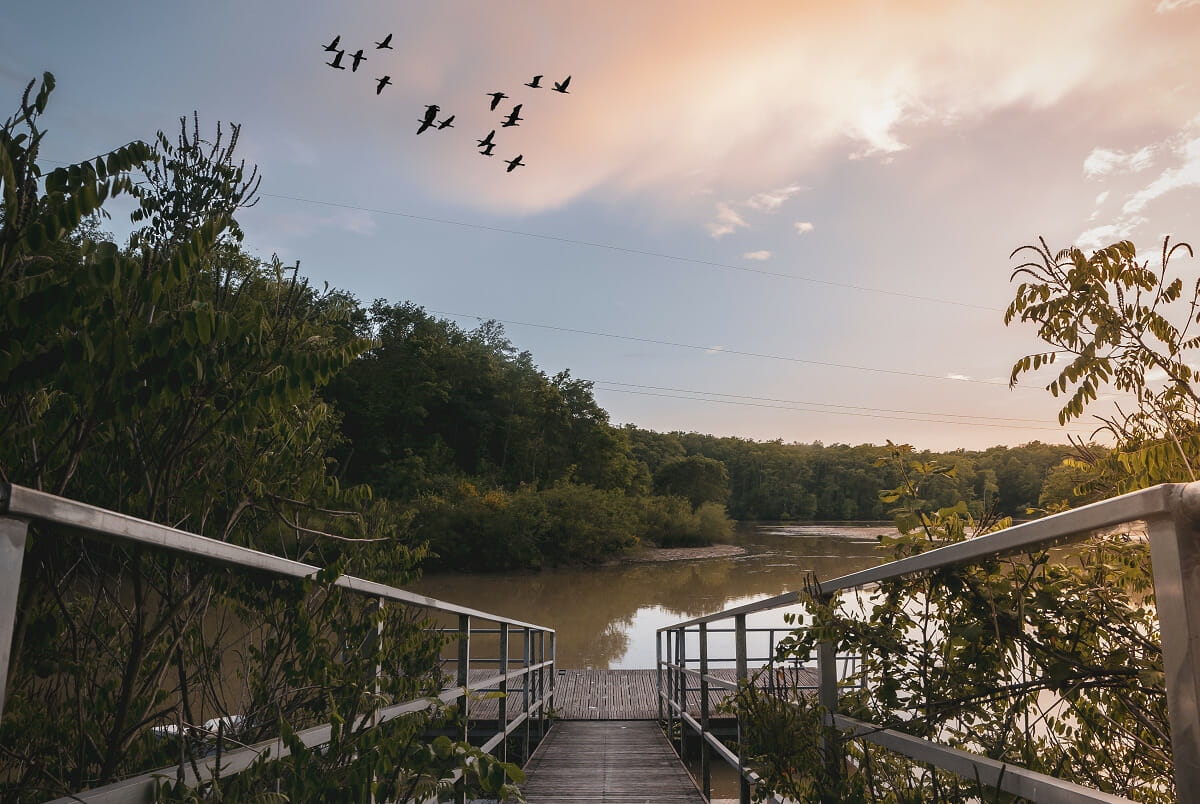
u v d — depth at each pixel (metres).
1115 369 1.82
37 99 1.46
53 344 1.35
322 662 2.06
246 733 2.00
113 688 1.92
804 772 2.33
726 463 115.00
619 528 44.56
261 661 2.35
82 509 0.97
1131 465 1.69
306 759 1.63
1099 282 1.83
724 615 4.30
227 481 2.38
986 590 1.58
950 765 1.40
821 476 112.19
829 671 2.20
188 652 2.14
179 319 1.46
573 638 18.19
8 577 0.84
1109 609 1.50
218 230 1.58
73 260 1.47
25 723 1.65
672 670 8.30
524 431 64.50
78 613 1.93
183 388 1.50
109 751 1.71
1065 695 1.44
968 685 1.58
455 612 3.31
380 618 2.18
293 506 2.70
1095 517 0.94
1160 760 1.63
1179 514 0.79
